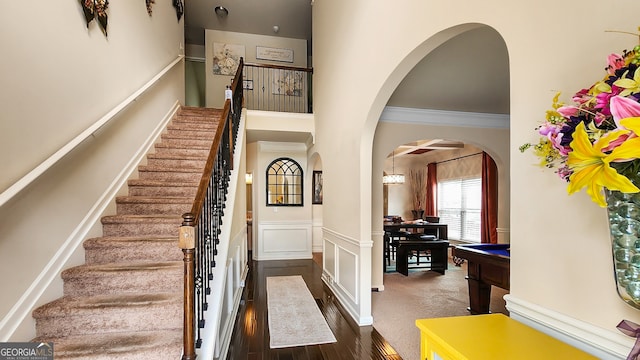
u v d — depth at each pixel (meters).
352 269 3.28
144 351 1.64
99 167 2.59
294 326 3.02
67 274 2.02
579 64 0.91
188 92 7.70
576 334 0.91
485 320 1.14
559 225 0.97
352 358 2.42
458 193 7.19
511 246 1.16
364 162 3.02
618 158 0.59
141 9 3.54
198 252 1.79
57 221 2.03
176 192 3.19
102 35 2.68
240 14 6.37
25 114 1.77
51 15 2.01
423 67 2.89
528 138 1.09
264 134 5.61
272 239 6.42
